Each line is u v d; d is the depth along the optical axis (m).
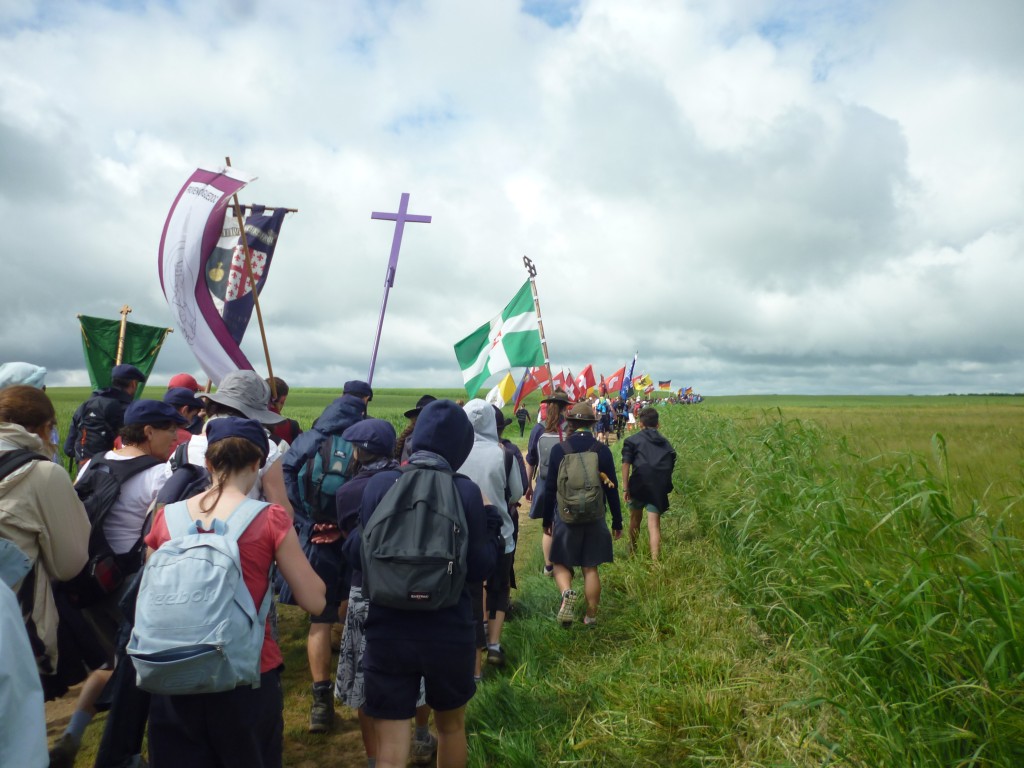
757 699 3.96
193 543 2.42
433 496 2.91
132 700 3.11
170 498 3.21
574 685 4.51
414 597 2.72
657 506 6.90
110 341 8.42
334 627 5.62
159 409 3.90
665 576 6.23
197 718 2.44
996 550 3.69
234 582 2.38
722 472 8.97
